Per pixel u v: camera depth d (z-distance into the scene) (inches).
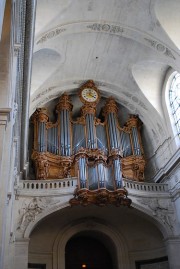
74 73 689.6
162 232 571.2
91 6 534.3
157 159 671.8
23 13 337.4
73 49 621.6
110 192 521.3
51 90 690.2
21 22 340.5
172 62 575.8
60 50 609.9
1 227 245.8
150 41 579.8
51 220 587.2
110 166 561.3
